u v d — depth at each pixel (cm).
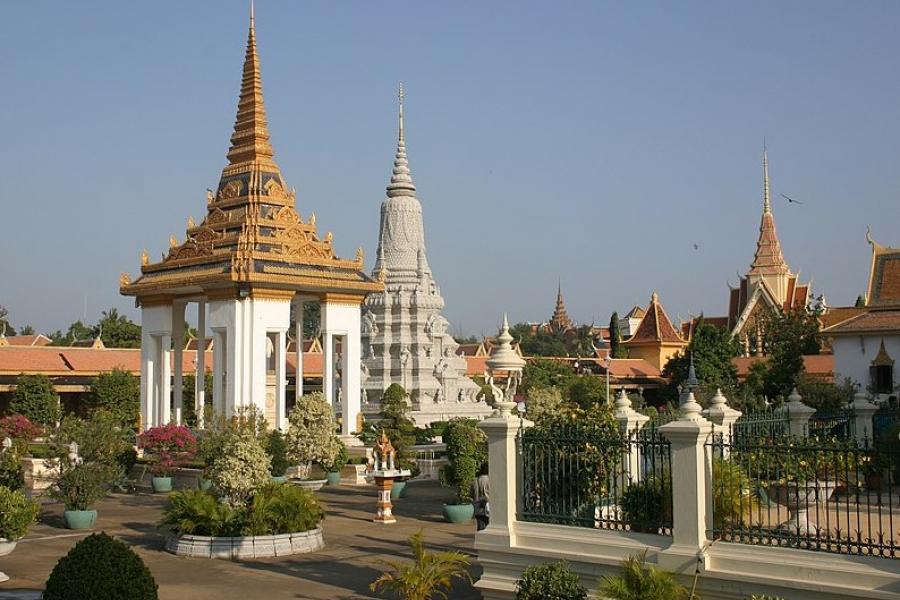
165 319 4422
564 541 1683
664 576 1420
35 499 2941
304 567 2155
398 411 4781
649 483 1686
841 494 2289
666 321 9756
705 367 7488
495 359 1831
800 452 1619
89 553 1512
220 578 2039
